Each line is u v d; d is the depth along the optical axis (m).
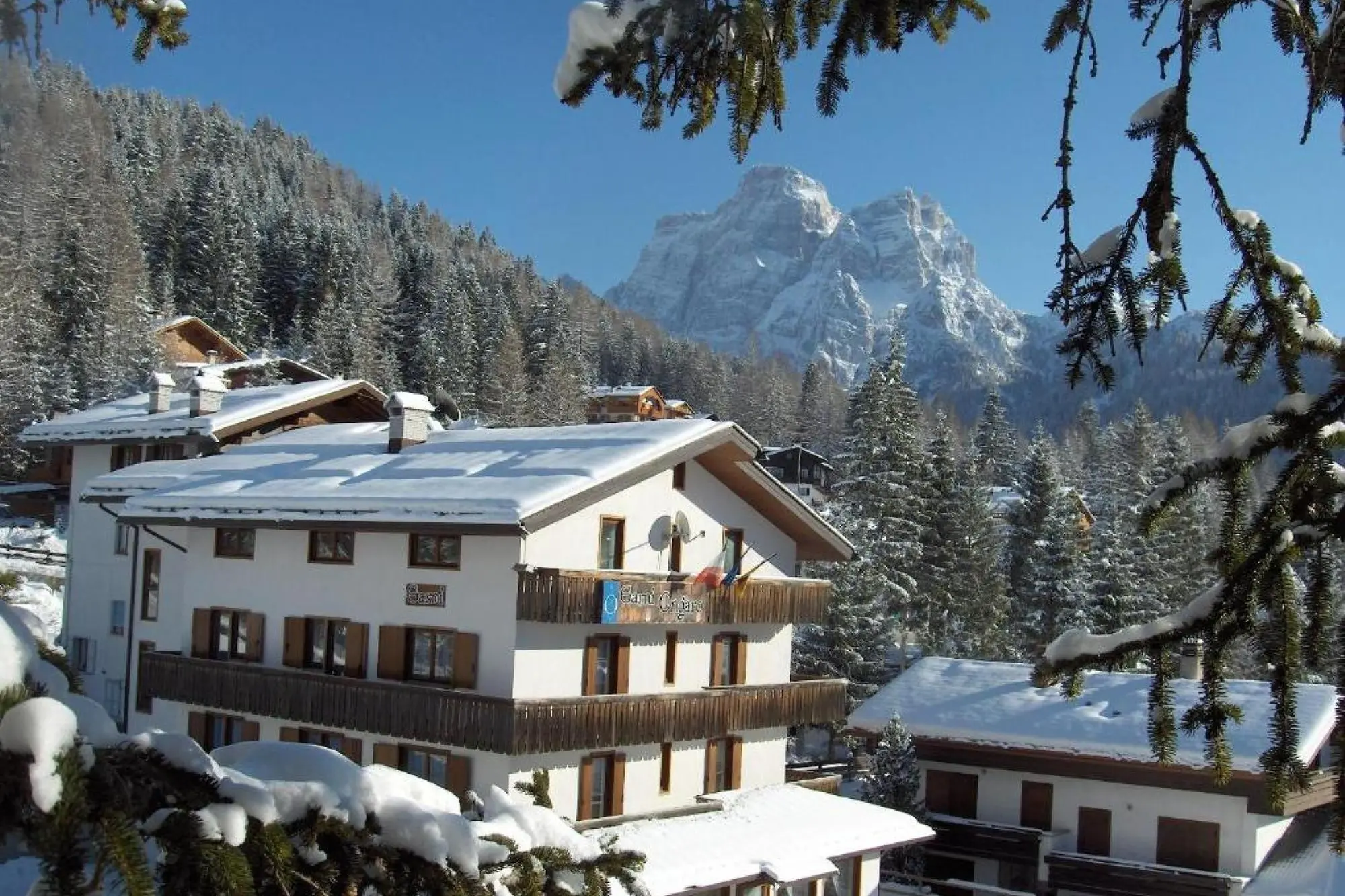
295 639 27.39
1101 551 55.16
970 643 57.22
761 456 28.53
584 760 25.27
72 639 37.78
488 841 5.24
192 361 81.88
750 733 29.72
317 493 26.78
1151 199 5.46
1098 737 31.81
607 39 6.48
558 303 133.62
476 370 107.19
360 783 4.84
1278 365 5.32
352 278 110.44
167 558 34.06
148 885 3.48
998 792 33.69
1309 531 5.05
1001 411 113.12
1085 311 5.62
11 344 50.62
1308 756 27.08
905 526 57.47
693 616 26.62
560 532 24.86
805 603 30.17
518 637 23.94
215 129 163.00
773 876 23.66
